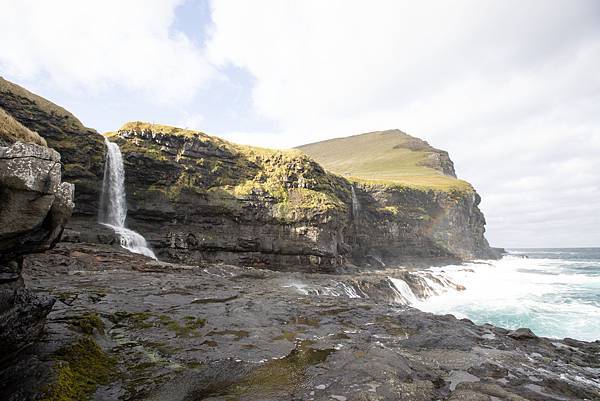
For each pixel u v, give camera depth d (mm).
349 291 29109
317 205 42875
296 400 6520
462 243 80625
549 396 7648
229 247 38750
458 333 12516
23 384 5949
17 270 7262
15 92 33000
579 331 21906
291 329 12344
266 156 48125
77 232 29391
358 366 8297
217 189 41875
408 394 6891
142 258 28047
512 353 10695
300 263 41000
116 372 7715
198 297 16953
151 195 38844
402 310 16359
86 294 15164
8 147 5883
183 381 7375
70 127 35406
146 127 41500
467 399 6711
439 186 83750
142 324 11578
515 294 36688
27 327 6957
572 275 53656
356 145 192625
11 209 5918
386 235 64000
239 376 7762
